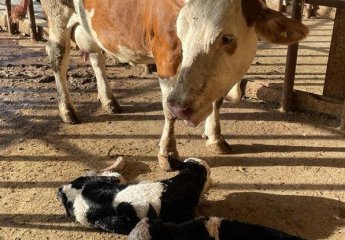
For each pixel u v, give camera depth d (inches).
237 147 81.1
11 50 134.7
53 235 60.6
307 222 62.2
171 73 65.2
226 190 69.0
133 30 70.2
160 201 56.4
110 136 85.7
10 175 73.7
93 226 60.9
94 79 112.3
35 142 83.7
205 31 53.8
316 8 176.7
